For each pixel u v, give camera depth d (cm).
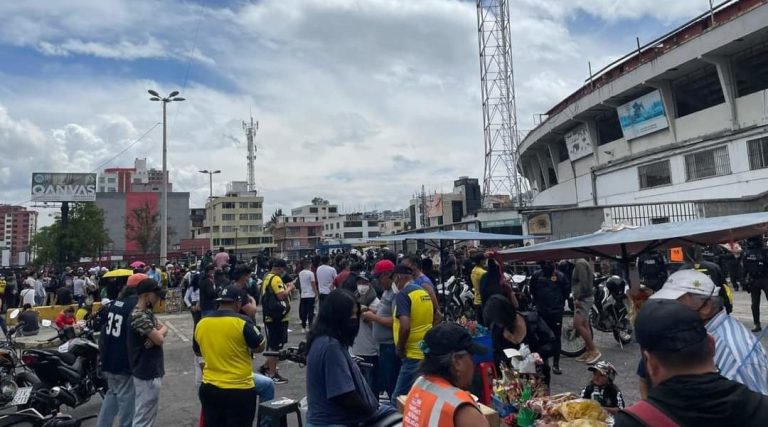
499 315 557
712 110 2598
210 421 455
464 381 257
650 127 2983
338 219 13250
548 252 622
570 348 981
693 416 169
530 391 474
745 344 273
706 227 458
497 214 3188
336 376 341
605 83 3194
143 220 9344
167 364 1016
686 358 179
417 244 2238
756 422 168
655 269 1112
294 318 1600
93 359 727
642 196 3080
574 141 3853
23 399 620
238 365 454
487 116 4338
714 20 2589
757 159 2342
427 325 545
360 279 833
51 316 1719
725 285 615
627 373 805
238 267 795
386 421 347
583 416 378
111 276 1407
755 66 2391
